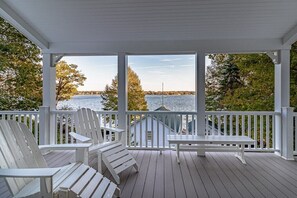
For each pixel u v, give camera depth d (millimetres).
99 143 4211
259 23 4418
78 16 4348
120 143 4160
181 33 4848
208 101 8805
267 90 8258
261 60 8320
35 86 8938
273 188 3154
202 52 5035
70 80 9117
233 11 4102
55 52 5227
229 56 8680
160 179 3498
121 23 4555
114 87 9008
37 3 3977
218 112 5137
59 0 3910
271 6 3939
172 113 5203
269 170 3939
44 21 4496
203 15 4238
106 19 4434
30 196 1933
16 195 1989
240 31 4719
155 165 4219
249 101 8406
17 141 2479
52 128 5305
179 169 3986
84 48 5207
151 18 4375
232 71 8633
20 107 8828
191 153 5113
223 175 3684
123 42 5168
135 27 4676
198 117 5051
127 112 5215
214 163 4355
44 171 1844
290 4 3871
